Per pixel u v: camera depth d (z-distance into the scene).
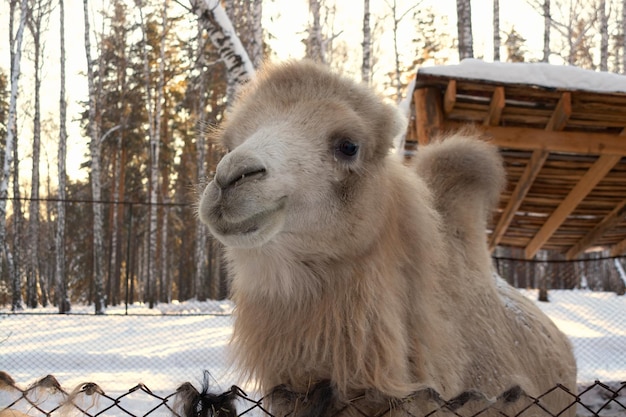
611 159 7.24
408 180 3.16
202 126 3.56
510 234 10.03
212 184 2.41
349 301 2.58
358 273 2.62
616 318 14.38
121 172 32.28
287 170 2.52
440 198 3.69
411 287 2.90
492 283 3.75
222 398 2.29
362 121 2.79
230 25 9.85
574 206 8.38
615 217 8.89
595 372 8.17
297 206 2.54
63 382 6.61
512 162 7.74
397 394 2.48
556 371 3.99
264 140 2.58
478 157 3.85
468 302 3.35
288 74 2.94
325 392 2.51
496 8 24.05
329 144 2.68
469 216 3.71
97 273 20.14
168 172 38.34
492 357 3.30
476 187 3.83
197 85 29.41
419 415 2.61
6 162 22.94
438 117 6.97
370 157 2.78
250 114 2.85
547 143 7.11
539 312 4.41
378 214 2.74
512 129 7.14
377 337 2.57
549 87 6.52
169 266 39.56
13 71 23.27
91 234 37.22
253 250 2.61
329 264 2.61
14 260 22.89
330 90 2.89
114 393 5.83
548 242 10.45
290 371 2.60
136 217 37.94
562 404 4.02
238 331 2.79
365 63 19.02
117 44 31.88
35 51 29.89
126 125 30.98
